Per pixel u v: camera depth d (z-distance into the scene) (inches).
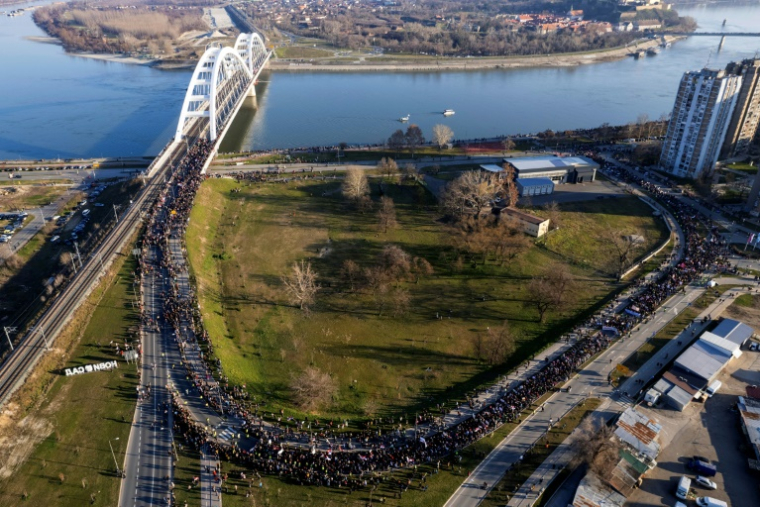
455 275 6230.3
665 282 5954.7
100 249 6122.1
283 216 7613.2
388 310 5600.4
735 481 3718.0
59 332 4793.3
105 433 3914.9
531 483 3649.1
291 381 4613.7
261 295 5812.0
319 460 3727.9
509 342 5044.3
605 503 3481.8
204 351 4682.6
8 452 3754.9
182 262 5915.4
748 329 5093.5
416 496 3523.6
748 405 4279.0
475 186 7278.5
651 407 4335.6
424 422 4163.4
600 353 4906.5
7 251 6712.6
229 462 3720.5
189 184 7849.4
